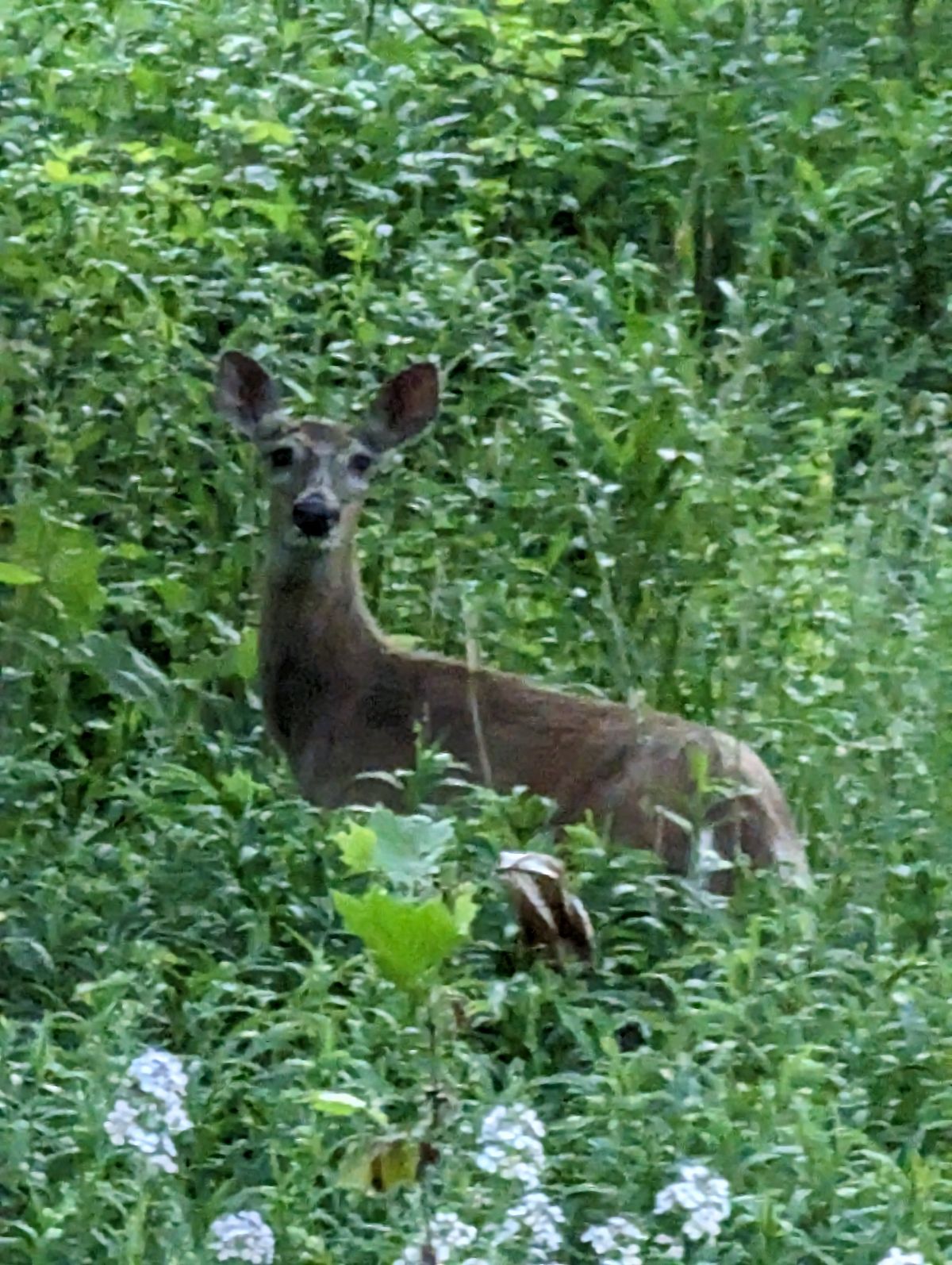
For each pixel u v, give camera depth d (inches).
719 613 534.6
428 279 627.2
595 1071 390.3
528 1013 402.6
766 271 661.9
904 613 535.5
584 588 546.0
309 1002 398.9
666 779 454.0
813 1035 402.6
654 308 660.7
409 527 570.3
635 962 424.2
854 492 600.1
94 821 462.6
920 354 664.4
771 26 761.6
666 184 693.9
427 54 713.6
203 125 674.2
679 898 434.3
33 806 462.3
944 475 596.7
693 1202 338.0
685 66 716.7
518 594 544.7
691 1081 376.8
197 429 572.7
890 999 409.1
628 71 743.1
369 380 595.5
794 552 550.0
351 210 667.4
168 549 554.6
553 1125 382.3
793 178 689.0
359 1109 343.9
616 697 512.4
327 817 471.2
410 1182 343.3
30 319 585.3
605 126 705.6
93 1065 374.3
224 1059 387.2
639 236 691.4
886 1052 398.6
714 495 556.4
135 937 430.6
